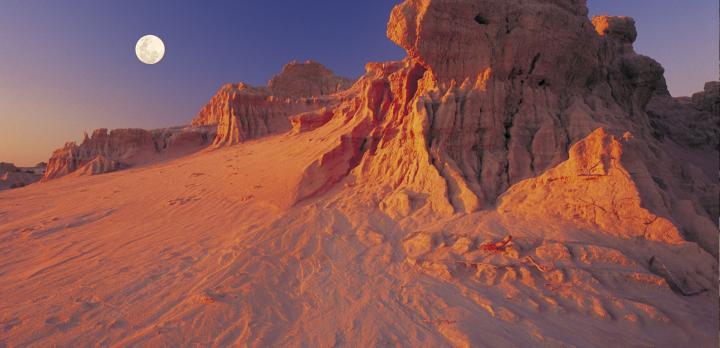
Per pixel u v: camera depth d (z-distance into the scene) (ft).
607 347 26.23
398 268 38.24
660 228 35.32
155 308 35.27
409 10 54.60
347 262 40.73
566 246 35.55
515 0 56.24
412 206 49.16
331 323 30.96
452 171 50.03
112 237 59.88
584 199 40.16
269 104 188.44
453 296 32.71
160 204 77.36
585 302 30.27
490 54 54.95
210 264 43.93
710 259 32.63
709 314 28.91
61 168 171.12
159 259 47.57
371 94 75.61
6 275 47.44
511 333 27.63
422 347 27.20
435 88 58.23
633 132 56.39
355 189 59.26
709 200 46.50
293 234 48.47
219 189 80.74
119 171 156.46
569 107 56.24
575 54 58.54
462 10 53.88
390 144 64.59
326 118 126.21
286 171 74.69
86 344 30.37
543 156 50.70
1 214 86.74
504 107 55.72
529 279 33.30
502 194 47.37
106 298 37.96
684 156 80.38
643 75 68.85
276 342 29.09
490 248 37.11
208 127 204.64
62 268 47.83
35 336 31.78
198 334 30.55
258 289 36.70
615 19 86.33
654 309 28.78
